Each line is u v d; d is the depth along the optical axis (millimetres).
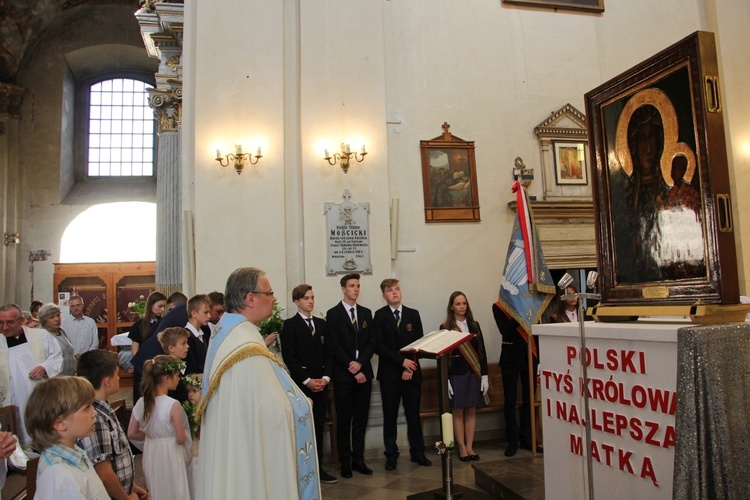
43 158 14953
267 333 5953
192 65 6723
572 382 3102
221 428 2242
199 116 6465
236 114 6539
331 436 5930
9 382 5004
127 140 16391
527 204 6355
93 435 2734
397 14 7523
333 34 6965
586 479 2967
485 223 7434
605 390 2852
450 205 7336
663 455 2510
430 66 7531
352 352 5723
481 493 4695
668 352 2500
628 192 3152
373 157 6871
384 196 6840
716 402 2330
